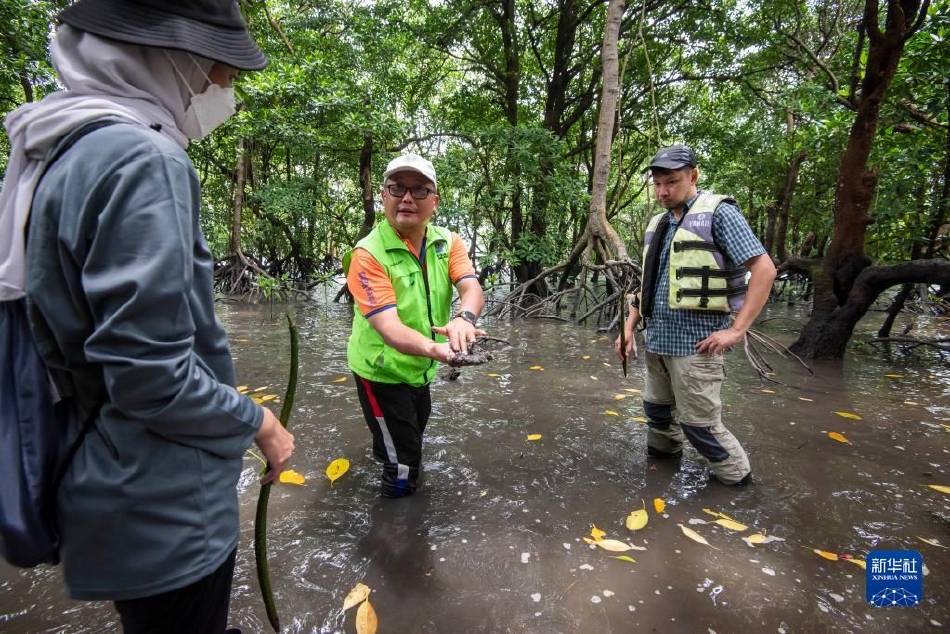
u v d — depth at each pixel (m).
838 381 4.57
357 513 2.24
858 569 1.86
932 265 4.77
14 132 0.85
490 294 10.47
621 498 2.38
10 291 0.78
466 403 3.83
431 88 14.10
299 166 15.63
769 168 12.86
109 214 0.75
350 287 2.08
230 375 1.01
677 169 2.45
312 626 1.57
